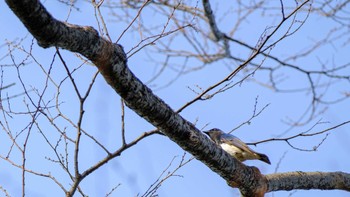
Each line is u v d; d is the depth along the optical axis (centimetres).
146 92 1017
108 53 951
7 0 821
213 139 1502
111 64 962
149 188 1089
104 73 975
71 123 1073
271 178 1227
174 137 1070
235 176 1147
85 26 931
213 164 1119
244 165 1171
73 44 908
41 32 866
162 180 1101
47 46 897
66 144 1054
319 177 1283
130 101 1010
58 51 987
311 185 1274
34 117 1047
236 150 1423
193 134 1077
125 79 986
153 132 1108
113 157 1072
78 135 1041
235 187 1170
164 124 1048
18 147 1043
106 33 1076
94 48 932
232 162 1136
